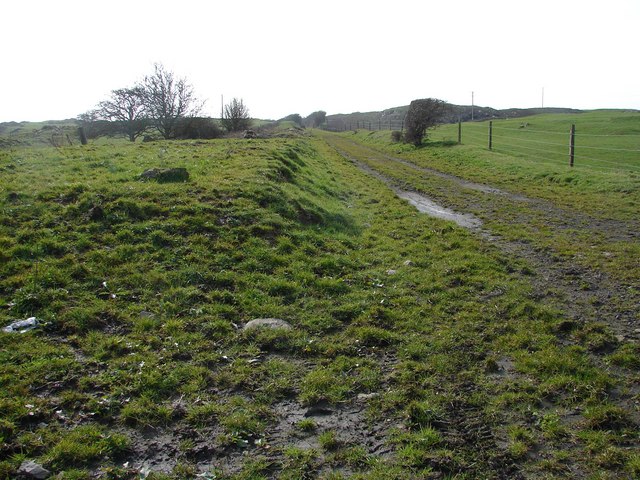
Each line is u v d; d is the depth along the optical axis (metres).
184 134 41.59
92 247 9.37
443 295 8.98
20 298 7.43
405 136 43.69
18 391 5.44
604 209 16.48
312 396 5.79
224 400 5.70
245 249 9.97
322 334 7.46
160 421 5.26
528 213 16.36
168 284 8.48
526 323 7.75
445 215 16.45
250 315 7.83
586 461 4.65
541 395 5.80
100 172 14.40
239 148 21.30
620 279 9.64
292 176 16.89
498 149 35.97
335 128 110.62
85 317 7.16
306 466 4.61
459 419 5.37
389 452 4.84
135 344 6.68
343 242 11.89
